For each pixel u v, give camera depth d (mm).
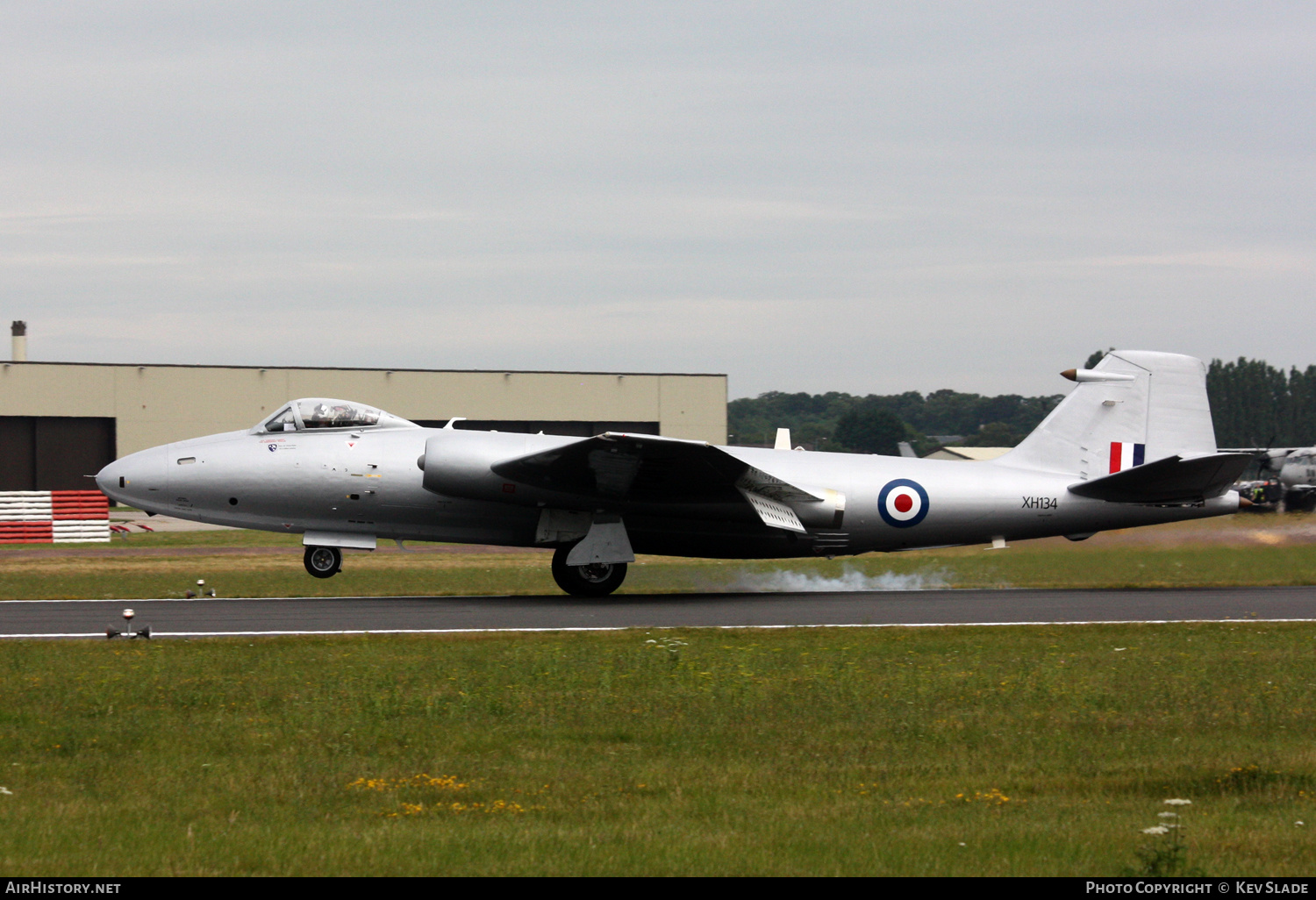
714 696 33000
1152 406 68750
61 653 40281
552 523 62312
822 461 66625
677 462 57906
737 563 88812
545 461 57906
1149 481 65250
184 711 30938
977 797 23156
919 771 25391
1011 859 19047
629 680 35406
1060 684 35219
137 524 152250
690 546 64938
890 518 65562
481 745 27594
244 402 189375
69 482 186375
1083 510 67312
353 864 18734
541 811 22109
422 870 18500
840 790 23734
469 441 61281
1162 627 48688
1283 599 60500
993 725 29844
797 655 40656
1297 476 144000
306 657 39531
